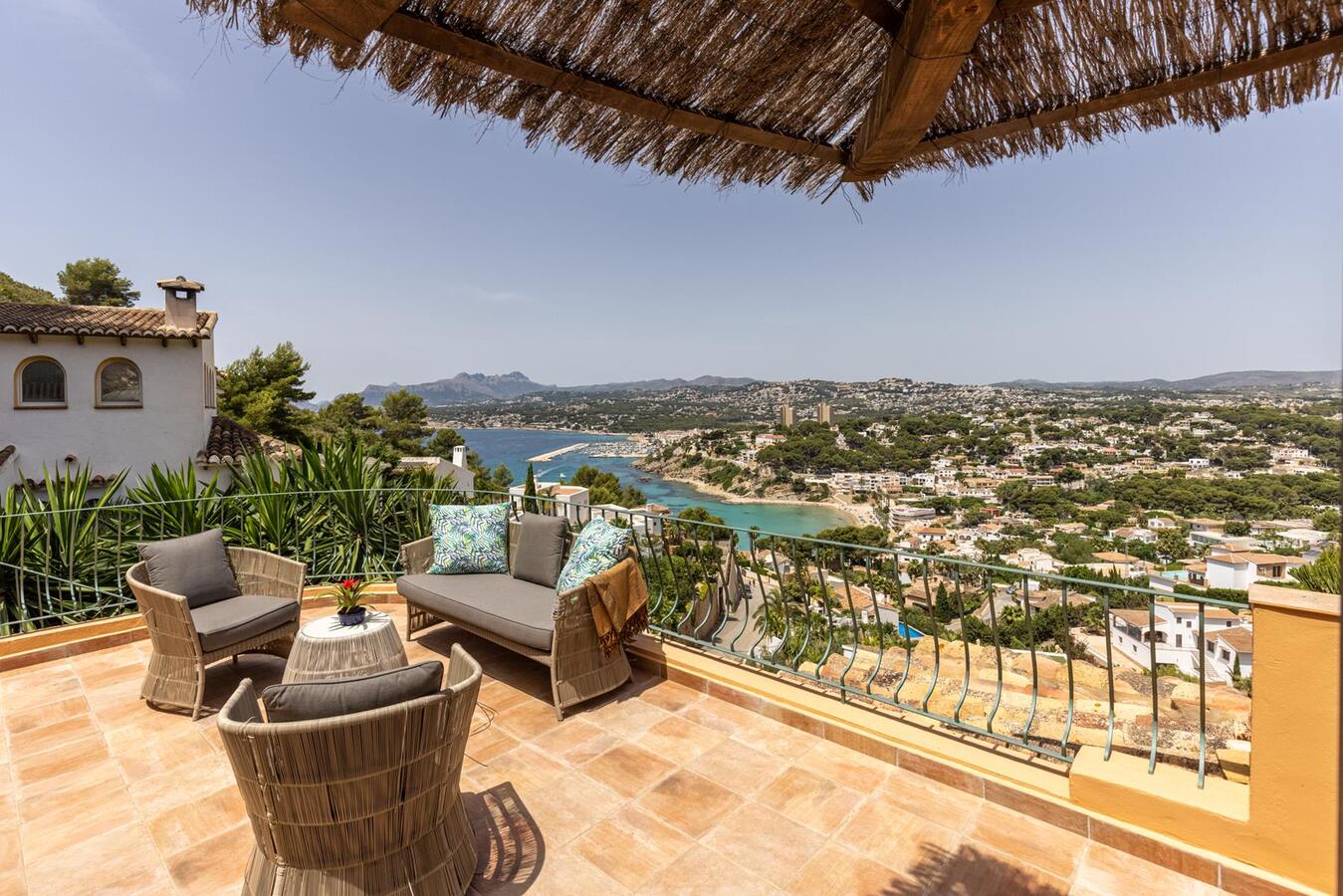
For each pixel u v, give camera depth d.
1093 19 1.66
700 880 2.43
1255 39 1.63
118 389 13.23
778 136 1.98
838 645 4.55
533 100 1.76
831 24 1.68
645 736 3.37
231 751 2.02
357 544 6.08
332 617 3.51
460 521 4.67
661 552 4.52
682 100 1.83
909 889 2.38
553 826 2.71
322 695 2.05
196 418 13.95
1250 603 2.32
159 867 2.50
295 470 6.50
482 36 1.52
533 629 3.62
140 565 3.90
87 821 2.75
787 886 2.40
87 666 4.23
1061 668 4.75
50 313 13.47
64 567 5.30
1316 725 2.21
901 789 2.93
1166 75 1.76
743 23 1.64
